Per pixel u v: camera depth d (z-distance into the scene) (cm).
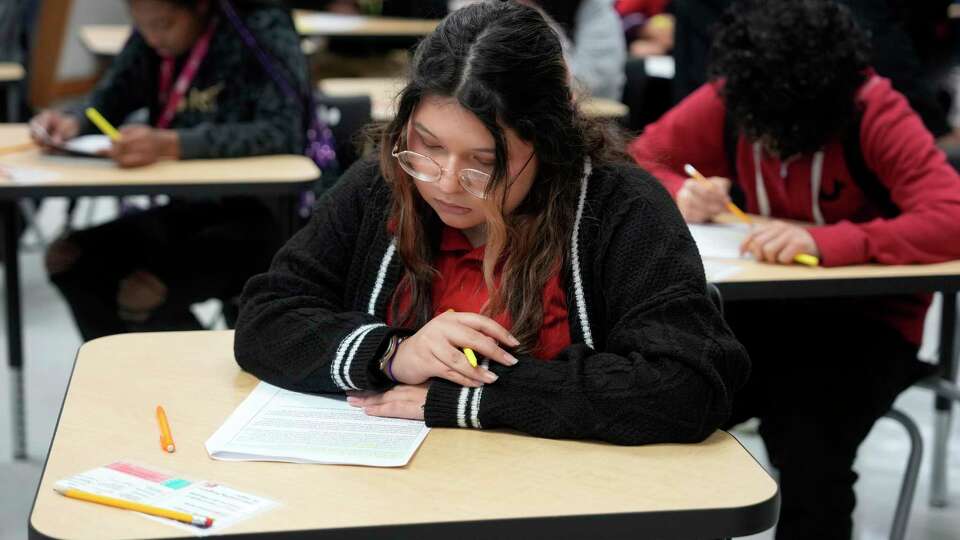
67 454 153
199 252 340
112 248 339
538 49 166
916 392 435
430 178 167
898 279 245
